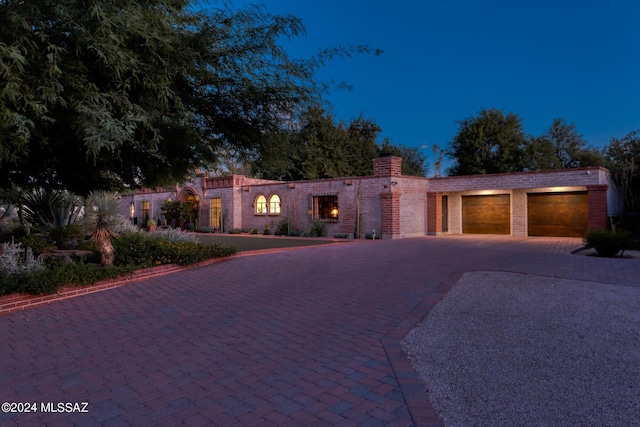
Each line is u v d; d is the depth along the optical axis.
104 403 3.23
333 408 3.13
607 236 10.69
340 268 9.42
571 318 5.22
